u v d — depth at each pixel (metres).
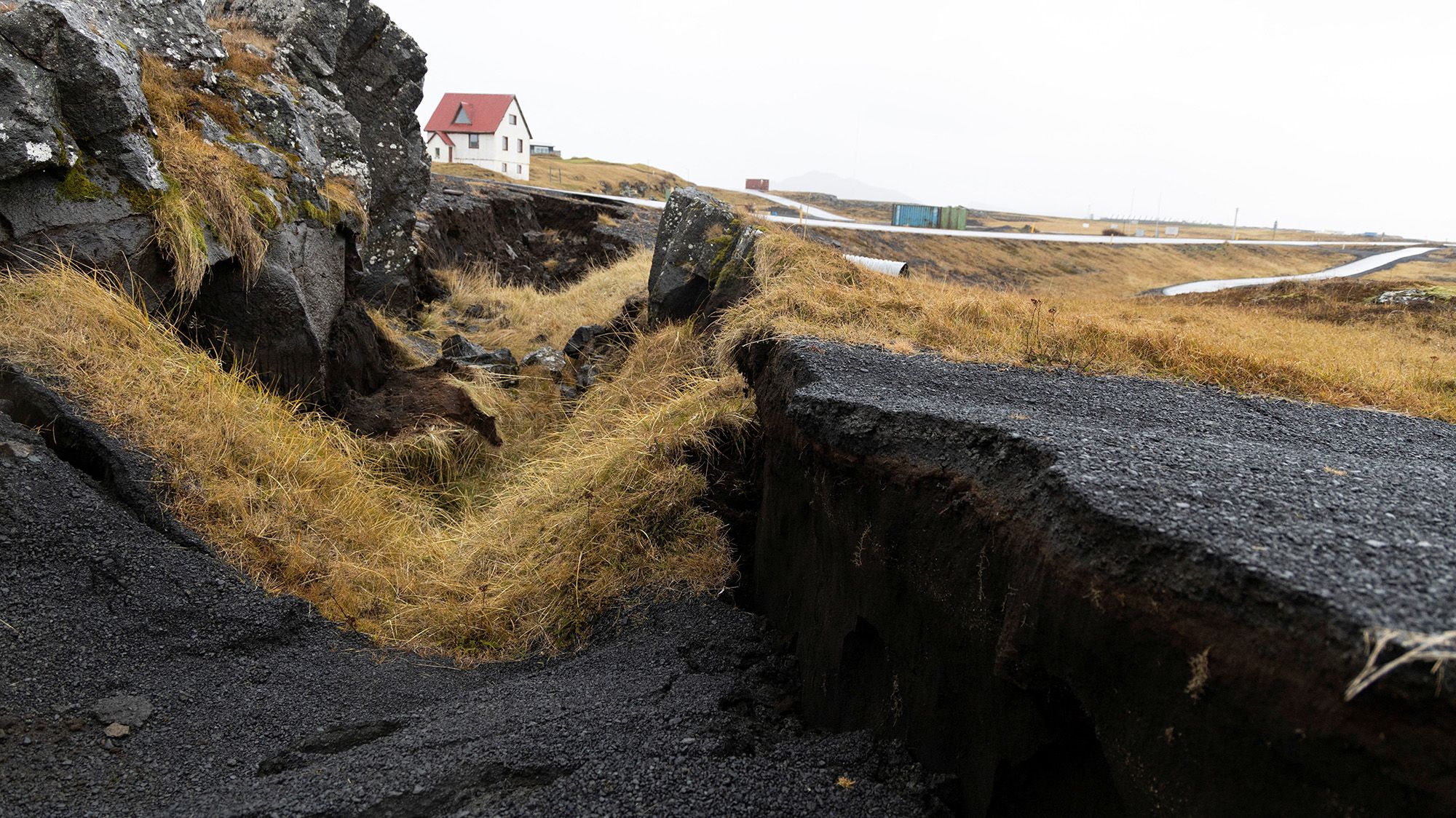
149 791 3.04
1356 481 2.79
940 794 2.88
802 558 4.24
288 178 6.96
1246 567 1.92
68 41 5.31
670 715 3.40
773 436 4.74
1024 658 2.45
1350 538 2.17
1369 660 1.59
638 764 2.99
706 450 5.71
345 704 3.74
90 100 5.41
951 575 2.93
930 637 3.06
